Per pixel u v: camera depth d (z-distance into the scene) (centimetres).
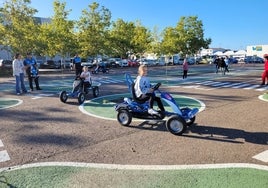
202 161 506
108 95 1343
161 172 463
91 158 530
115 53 5303
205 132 684
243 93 1355
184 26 6219
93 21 4084
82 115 897
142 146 593
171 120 669
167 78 2314
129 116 745
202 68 4062
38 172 471
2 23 3128
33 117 884
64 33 3700
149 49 5881
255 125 740
